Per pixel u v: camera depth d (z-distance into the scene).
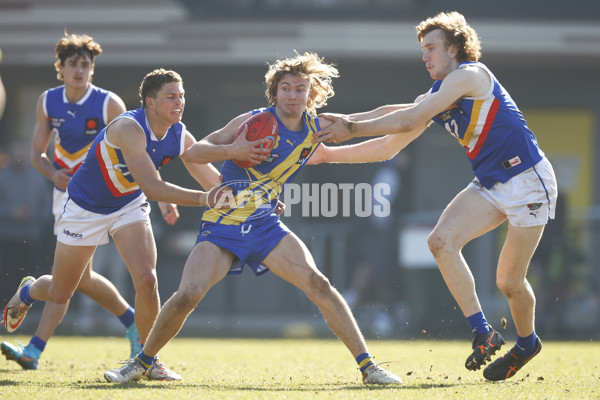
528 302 18.23
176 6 50.03
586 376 19.73
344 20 49.28
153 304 19.00
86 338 35.12
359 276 41.88
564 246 40.34
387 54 49.34
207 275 16.94
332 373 20.59
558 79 51.84
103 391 15.59
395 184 44.94
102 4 50.41
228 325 45.34
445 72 18.48
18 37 50.97
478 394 15.62
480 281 42.50
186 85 51.75
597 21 49.06
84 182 18.89
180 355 25.44
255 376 19.66
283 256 17.30
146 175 17.72
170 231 44.91
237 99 51.72
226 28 49.84
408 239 41.34
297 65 17.36
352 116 19.19
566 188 52.41
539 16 49.28
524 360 18.61
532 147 17.77
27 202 42.00
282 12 50.28
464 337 38.84
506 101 17.86
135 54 50.41
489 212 18.00
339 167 47.59
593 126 51.94
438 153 52.03
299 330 42.41
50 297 20.06
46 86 52.56
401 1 51.22
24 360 21.02
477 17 49.41
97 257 42.12
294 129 17.64
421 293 40.88
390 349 29.11
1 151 52.34
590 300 40.16
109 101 22.47
